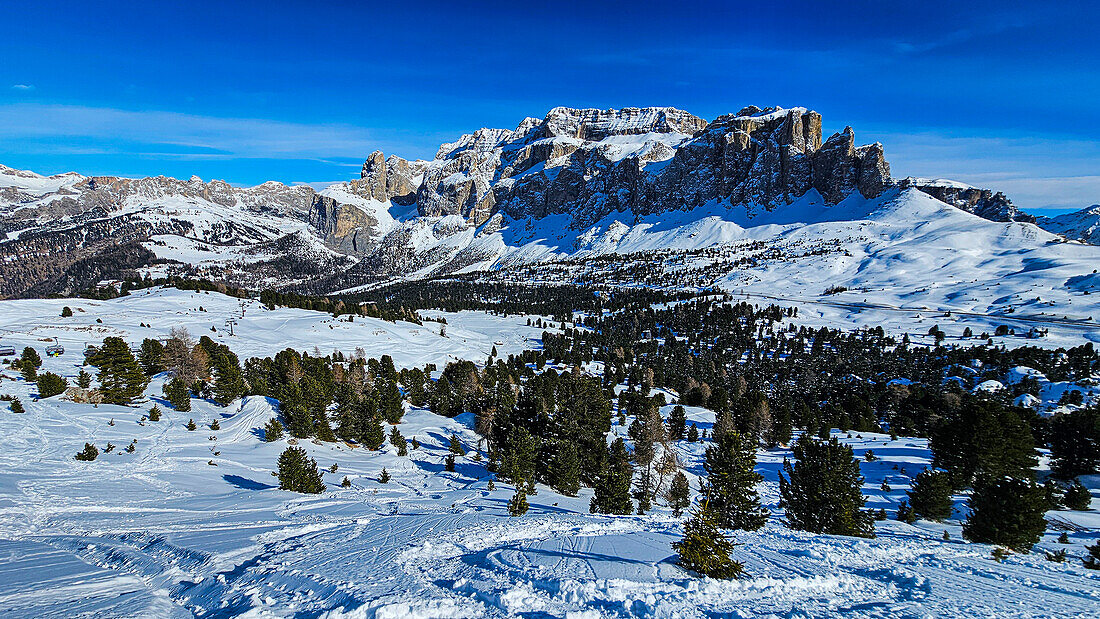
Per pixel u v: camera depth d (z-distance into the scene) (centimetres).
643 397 11725
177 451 5375
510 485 5534
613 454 6575
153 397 8150
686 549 2062
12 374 8456
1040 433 9269
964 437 6581
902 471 7856
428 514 3353
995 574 2294
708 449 4881
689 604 1664
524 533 2844
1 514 2884
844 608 1712
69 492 3516
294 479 4431
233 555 2175
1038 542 3753
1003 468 6219
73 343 12238
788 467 4528
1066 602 1903
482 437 8825
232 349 14425
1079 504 5897
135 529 2675
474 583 1756
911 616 1653
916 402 12912
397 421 9200
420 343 19475
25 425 5375
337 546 2322
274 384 9612
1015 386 15050
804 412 11562
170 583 1862
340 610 1491
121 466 4512
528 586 1748
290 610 1547
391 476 5872
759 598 1775
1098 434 7106
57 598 1638
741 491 4044
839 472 4138
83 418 6081
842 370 18388
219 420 7212
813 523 4016
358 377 10675
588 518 3419
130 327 15038
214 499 3697
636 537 2719
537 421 7225
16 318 14712
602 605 1627
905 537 3719
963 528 3828
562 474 5762
